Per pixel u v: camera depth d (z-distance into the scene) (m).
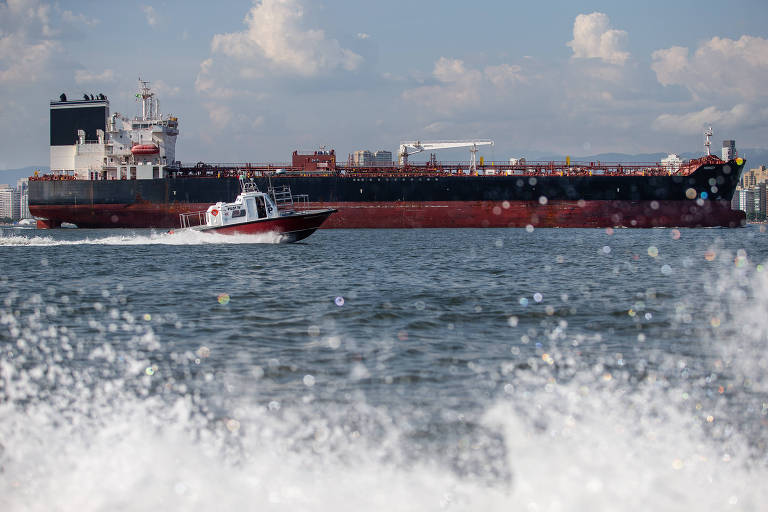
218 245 105.00
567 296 45.59
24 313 38.84
